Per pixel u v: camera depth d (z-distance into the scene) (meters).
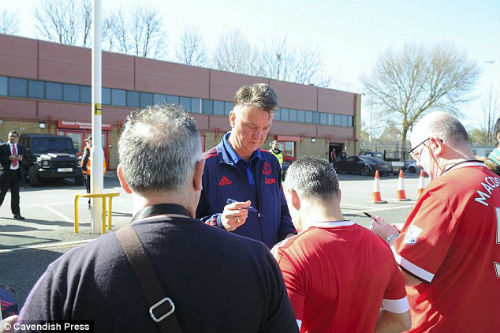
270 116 2.17
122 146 1.06
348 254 1.47
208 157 2.23
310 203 1.59
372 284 1.48
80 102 20.30
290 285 1.43
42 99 19.16
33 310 0.89
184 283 0.89
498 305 1.63
